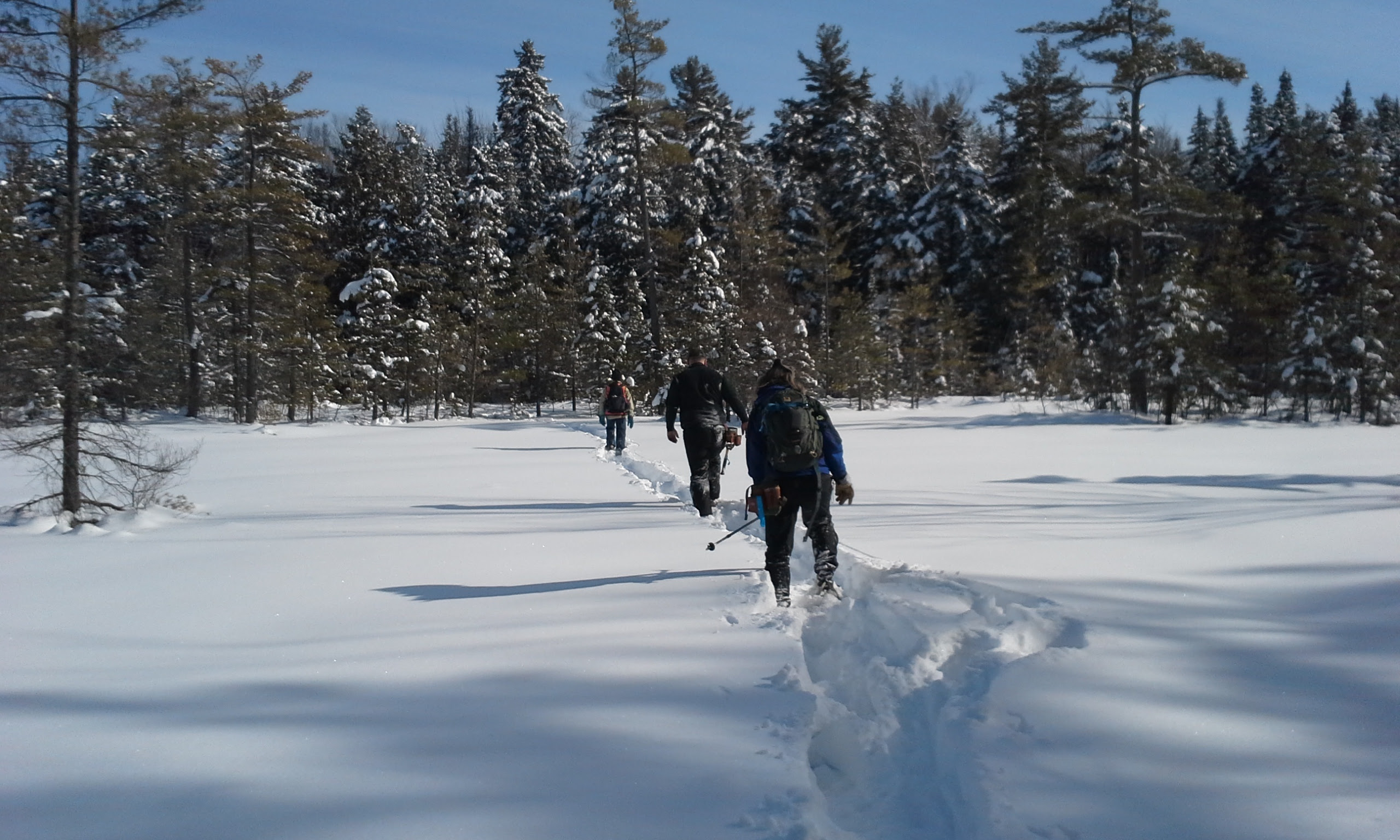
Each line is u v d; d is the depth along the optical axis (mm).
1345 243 30516
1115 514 7918
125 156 10602
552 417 38094
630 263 42531
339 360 34719
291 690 3613
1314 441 18266
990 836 2348
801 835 2371
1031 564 5473
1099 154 39656
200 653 4180
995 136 62531
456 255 45812
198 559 6625
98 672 3902
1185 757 2770
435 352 36188
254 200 30406
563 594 5156
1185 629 4023
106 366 9758
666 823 2447
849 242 44969
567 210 47062
